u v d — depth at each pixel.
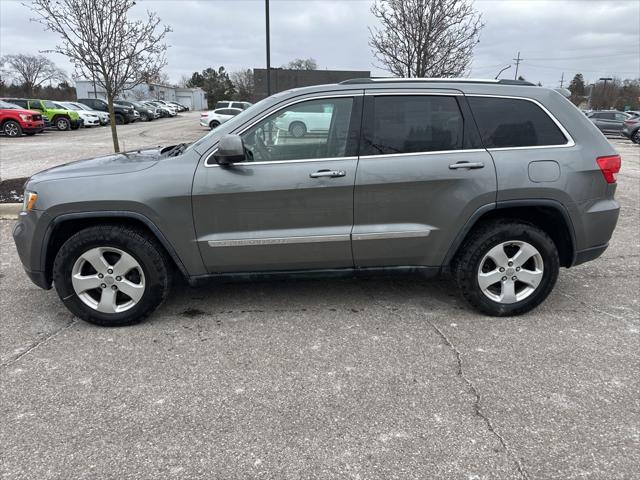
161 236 3.47
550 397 2.78
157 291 3.59
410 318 3.80
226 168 3.45
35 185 3.49
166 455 2.34
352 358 3.21
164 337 3.50
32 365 3.13
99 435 2.48
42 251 3.53
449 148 3.55
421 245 3.63
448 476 2.21
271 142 3.51
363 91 3.55
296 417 2.62
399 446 2.39
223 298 4.20
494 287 3.83
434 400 2.76
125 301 3.75
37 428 2.52
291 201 3.48
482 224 3.71
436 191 3.52
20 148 16.14
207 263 3.60
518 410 2.67
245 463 2.29
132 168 3.50
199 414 2.64
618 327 3.65
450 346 3.37
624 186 9.87
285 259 3.61
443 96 3.57
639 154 17.50
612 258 5.28
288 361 3.18
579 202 3.59
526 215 3.84
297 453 2.35
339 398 2.78
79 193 3.39
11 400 2.76
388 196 3.52
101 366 3.12
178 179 3.42
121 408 2.69
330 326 3.67
